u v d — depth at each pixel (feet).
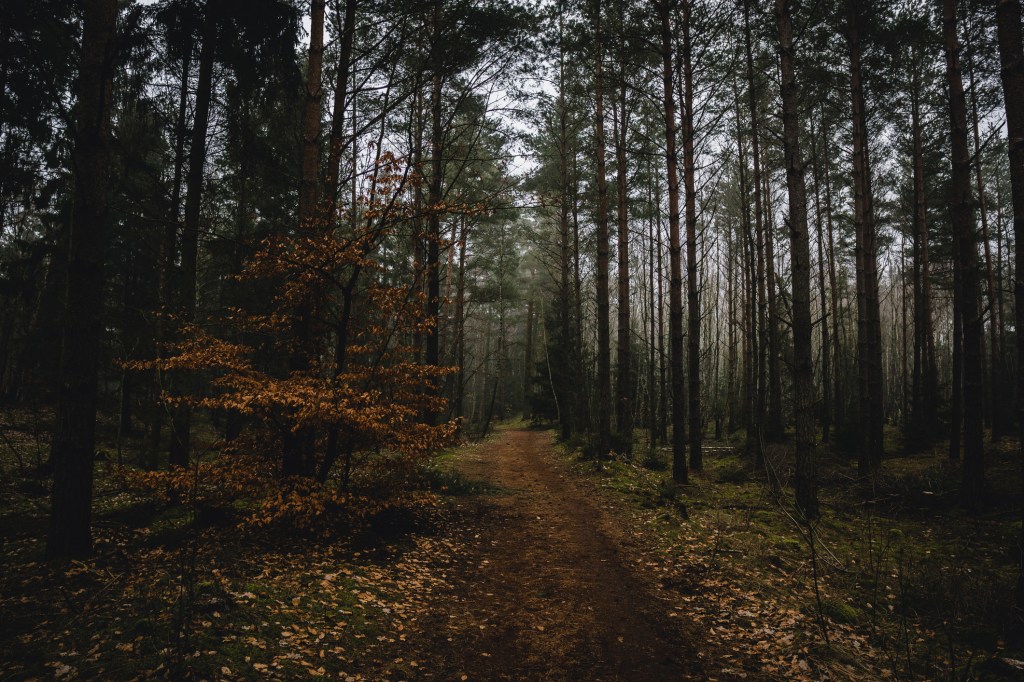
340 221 27.48
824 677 13.87
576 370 76.28
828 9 43.57
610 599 19.34
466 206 26.32
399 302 25.98
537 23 37.60
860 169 46.55
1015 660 13.37
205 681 11.53
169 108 36.60
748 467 45.93
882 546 24.49
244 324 25.80
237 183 45.39
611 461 45.70
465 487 36.47
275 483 22.74
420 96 48.49
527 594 19.80
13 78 29.07
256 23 30.78
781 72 30.30
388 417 23.48
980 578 19.16
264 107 35.58
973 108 55.01
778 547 24.29
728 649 15.71
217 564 18.98
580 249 84.74
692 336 46.03
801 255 29.66
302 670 12.99
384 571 20.47
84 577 17.16
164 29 30.71
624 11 43.98
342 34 31.42
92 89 19.51
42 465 34.68
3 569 17.62
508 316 125.29
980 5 37.58
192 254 30.68
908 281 91.40
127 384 33.22
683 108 42.83
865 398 42.57
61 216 39.34
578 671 14.47
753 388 66.85
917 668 14.32
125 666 11.76
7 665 11.73
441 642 15.98
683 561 22.76
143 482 22.17
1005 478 35.24
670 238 42.93
